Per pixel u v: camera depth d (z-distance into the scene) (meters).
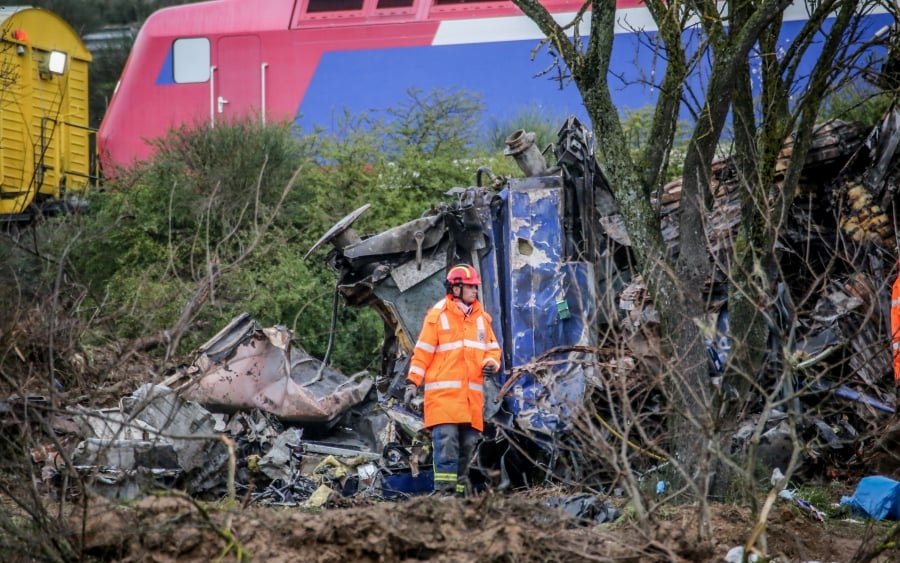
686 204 23.97
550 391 21.67
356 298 30.91
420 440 29.00
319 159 51.09
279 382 30.64
